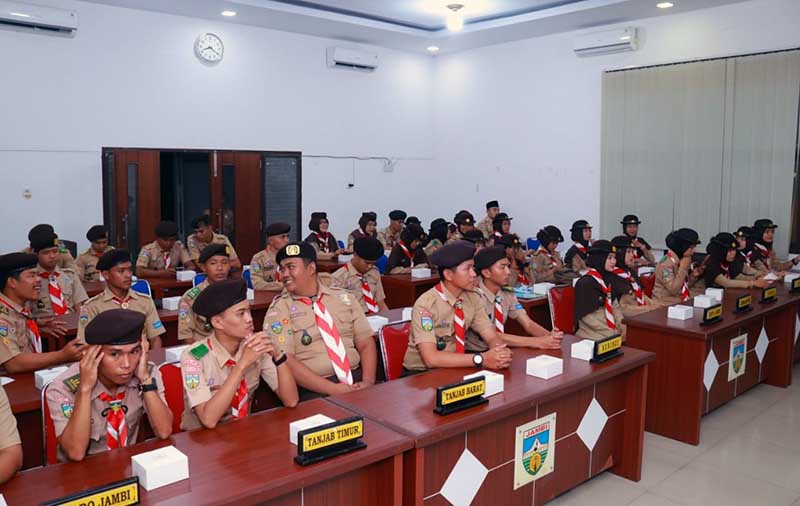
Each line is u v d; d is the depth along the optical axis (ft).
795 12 21.62
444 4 24.77
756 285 16.71
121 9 23.35
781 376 15.49
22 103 21.58
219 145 26.13
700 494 10.19
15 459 5.81
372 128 31.14
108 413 6.93
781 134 22.18
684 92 24.36
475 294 10.84
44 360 9.55
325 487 6.49
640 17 25.09
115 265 11.28
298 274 9.71
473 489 8.00
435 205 33.94
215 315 7.50
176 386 7.97
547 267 21.66
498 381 8.24
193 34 25.14
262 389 9.60
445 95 33.12
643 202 25.76
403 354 10.54
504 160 30.81
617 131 26.30
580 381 8.86
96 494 5.18
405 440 6.73
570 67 27.91
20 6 20.88
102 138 23.27
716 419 13.50
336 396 8.20
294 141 28.37
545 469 9.09
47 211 22.31
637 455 10.47
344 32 27.96
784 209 22.31
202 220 20.29
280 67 27.68
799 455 11.71
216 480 5.79
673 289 16.52
